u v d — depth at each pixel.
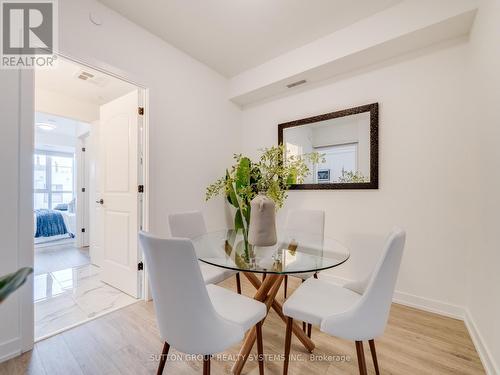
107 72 2.05
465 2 1.73
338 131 2.62
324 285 1.60
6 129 1.46
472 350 1.58
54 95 3.16
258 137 3.38
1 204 1.45
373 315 1.10
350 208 2.54
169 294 0.99
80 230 4.41
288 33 2.40
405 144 2.23
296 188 2.90
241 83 3.18
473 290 1.76
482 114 1.61
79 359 1.48
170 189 2.56
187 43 2.56
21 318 1.53
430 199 2.10
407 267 2.20
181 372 1.39
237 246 1.77
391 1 1.99
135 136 2.39
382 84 2.36
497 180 1.37
